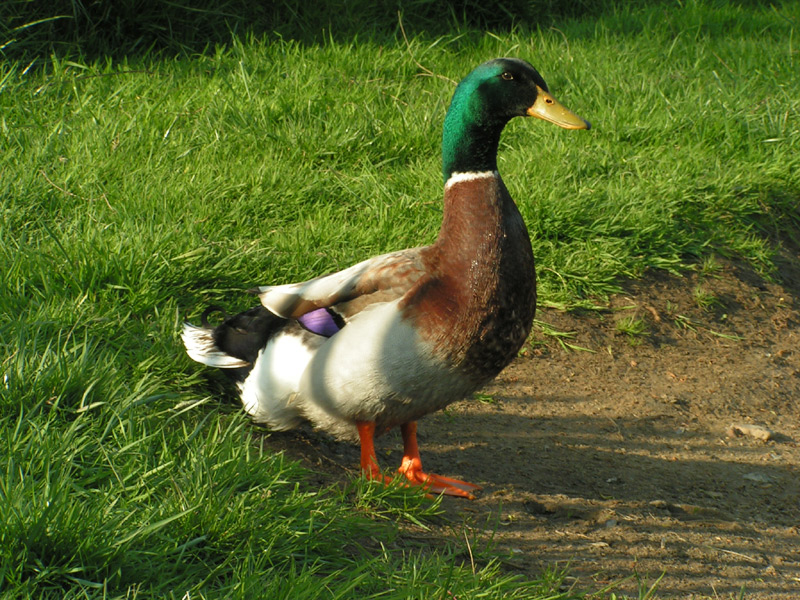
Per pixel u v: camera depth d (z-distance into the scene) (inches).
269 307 168.4
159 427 161.8
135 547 125.3
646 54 430.9
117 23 366.0
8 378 157.9
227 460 149.8
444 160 171.6
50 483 130.9
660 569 154.0
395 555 145.3
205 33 390.6
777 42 475.8
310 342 165.5
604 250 273.7
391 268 161.9
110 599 116.4
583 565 152.2
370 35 410.6
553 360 242.1
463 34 427.5
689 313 269.6
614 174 318.0
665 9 509.7
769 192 332.5
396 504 163.6
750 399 236.8
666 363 248.1
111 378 167.8
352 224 272.7
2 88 311.7
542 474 189.8
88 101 316.2
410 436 182.1
